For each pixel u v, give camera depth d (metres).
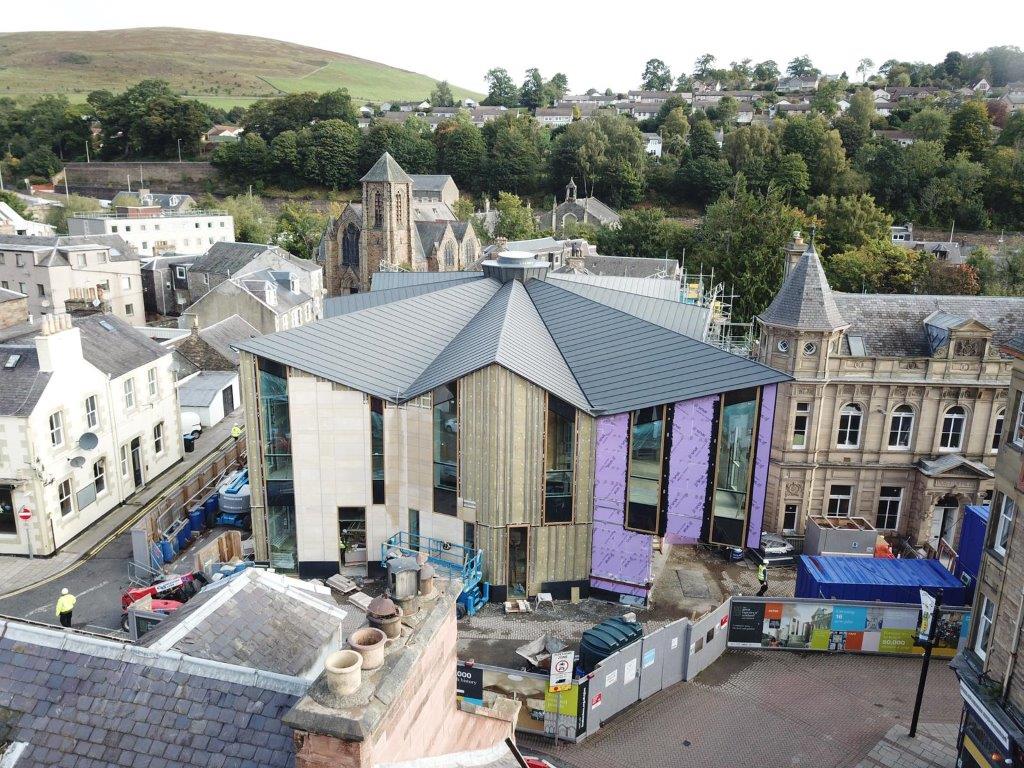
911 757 26.27
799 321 39.19
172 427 50.00
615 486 33.88
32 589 35.38
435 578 13.80
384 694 10.04
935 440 40.72
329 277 126.94
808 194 146.25
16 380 37.66
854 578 33.12
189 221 136.75
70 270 83.62
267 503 35.69
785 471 40.94
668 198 168.38
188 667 11.71
